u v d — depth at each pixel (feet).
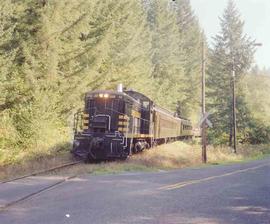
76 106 104.94
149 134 100.53
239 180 55.88
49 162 70.03
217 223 31.35
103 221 31.35
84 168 63.21
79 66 105.09
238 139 177.06
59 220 31.45
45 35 90.43
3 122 80.43
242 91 182.60
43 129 83.82
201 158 104.12
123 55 140.46
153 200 39.88
